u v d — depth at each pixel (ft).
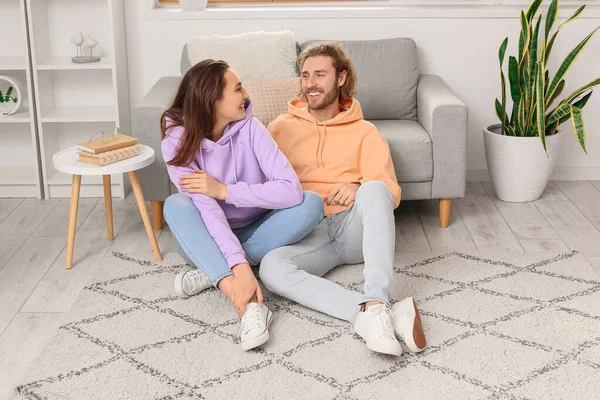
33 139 11.23
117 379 6.57
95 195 11.53
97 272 8.71
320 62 8.80
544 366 6.75
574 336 7.24
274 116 10.09
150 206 11.01
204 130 7.89
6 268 8.91
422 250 9.31
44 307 7.97
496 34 11.63
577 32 11.63
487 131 11.09
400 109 10.96
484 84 11.85
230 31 11.61
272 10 11.54
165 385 6.49
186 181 7.86
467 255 9.11
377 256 7.36
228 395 6.35
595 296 8.04
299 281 7.72
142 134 9.62
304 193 8.18
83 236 9.89
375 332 6.77
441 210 10.08
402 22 11.58
